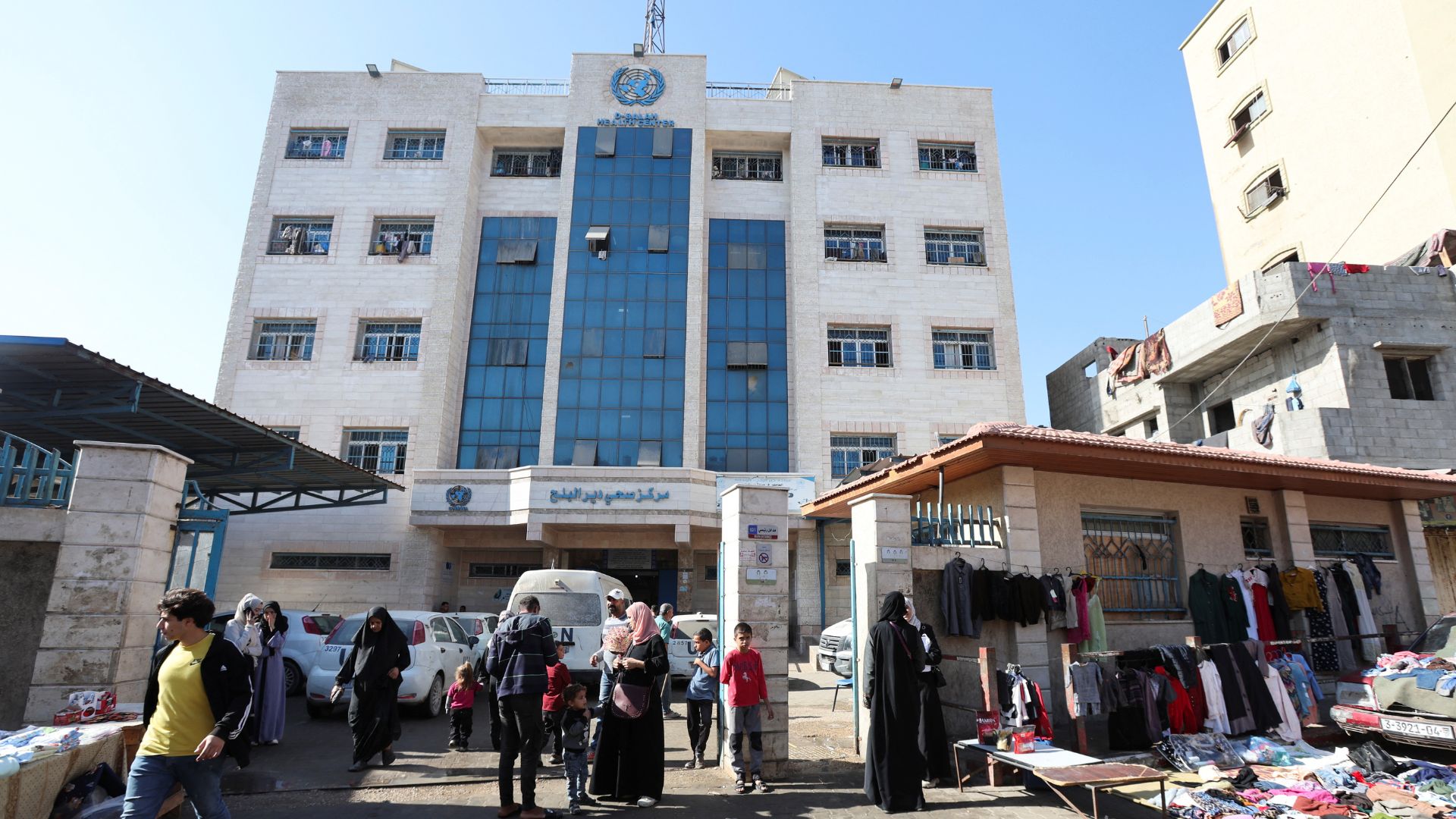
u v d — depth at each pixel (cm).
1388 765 809
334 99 2777
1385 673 882
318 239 2661
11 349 1042
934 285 2702
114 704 668
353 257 2620
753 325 2719
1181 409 2344
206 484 1984
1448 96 2061
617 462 2505
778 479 2409
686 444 2516
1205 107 2930
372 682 841
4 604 712
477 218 2788
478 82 2828
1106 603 1116
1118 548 1153
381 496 2384
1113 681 867
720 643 934
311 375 2497
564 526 2339
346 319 2559
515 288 2727
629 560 2583
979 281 2717
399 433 2486
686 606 2381
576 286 2655
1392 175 2188
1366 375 1852
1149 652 924
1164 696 877
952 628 959
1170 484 1206
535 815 665
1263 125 2650
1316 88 2450
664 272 2686
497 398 2616
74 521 714
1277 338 2017
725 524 939
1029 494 1053
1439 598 1614
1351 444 1792
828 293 2673
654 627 763
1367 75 2278
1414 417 1836
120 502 730
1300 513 1285
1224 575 1179
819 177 2786
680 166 2783
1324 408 1809
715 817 685
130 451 745
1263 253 2630
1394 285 1930
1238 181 2755
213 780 477
